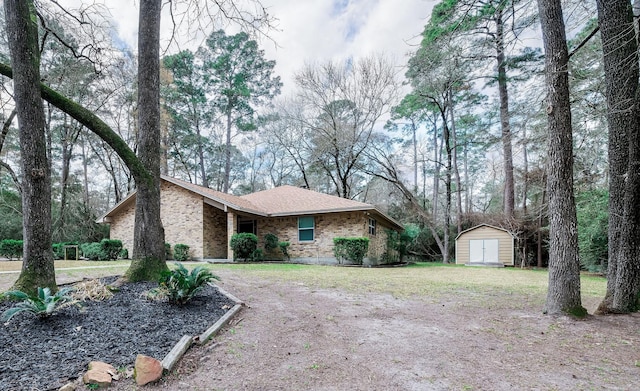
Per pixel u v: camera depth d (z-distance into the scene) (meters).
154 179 6.38
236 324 4.32
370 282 8.25
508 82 16.25
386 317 4.89
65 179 19.33
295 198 17.09
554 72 5.21
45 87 5.35
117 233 16.06
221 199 13.91
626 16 5.22
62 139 18.80
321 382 2.77
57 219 19.06
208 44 24.47
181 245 14.09
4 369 2.64
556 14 5.25
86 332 3.45
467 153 28.55
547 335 4.10
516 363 3.22
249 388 2.64
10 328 3.41
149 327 3.74
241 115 26.73
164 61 22.05
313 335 4.01
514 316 5.00
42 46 7.68
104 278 6.33
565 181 5.11
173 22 8.21
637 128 5.10
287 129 23.84
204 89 25.34
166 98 22.86
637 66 5.21
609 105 5.46
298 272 9.96
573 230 5.05
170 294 4.59
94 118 5.86
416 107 22.27
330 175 23.48
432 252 23.58
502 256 17.55
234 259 14.04
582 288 8.20
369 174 23.58
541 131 9.27
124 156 6.12
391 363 3.19
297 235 15.54
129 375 2.73
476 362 3.24
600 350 3.60
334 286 7.45
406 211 24.17
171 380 2.74
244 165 30.80
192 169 27.55
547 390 2.67
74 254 15.68
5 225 19.06
